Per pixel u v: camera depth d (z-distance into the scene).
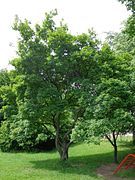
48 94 18.06
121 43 25.72
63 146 19.88
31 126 19.83
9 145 27.00
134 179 15.83
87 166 19.05
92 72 18.69
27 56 18.69
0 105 28.78
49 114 19.70
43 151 27.08
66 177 16.03
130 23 19.55
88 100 17.33
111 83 17.25
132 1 18.44
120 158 21.67
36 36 19.28
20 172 17.36
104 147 26.88
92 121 16.75
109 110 16.89
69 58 18.45
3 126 27.64
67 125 21.78
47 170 17.84
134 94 17.59
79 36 18.92
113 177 16.25
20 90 19.20
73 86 18.91
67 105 19.12
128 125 16.78
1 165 19.69
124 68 18.66
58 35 18.52
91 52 18.30
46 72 19.19
